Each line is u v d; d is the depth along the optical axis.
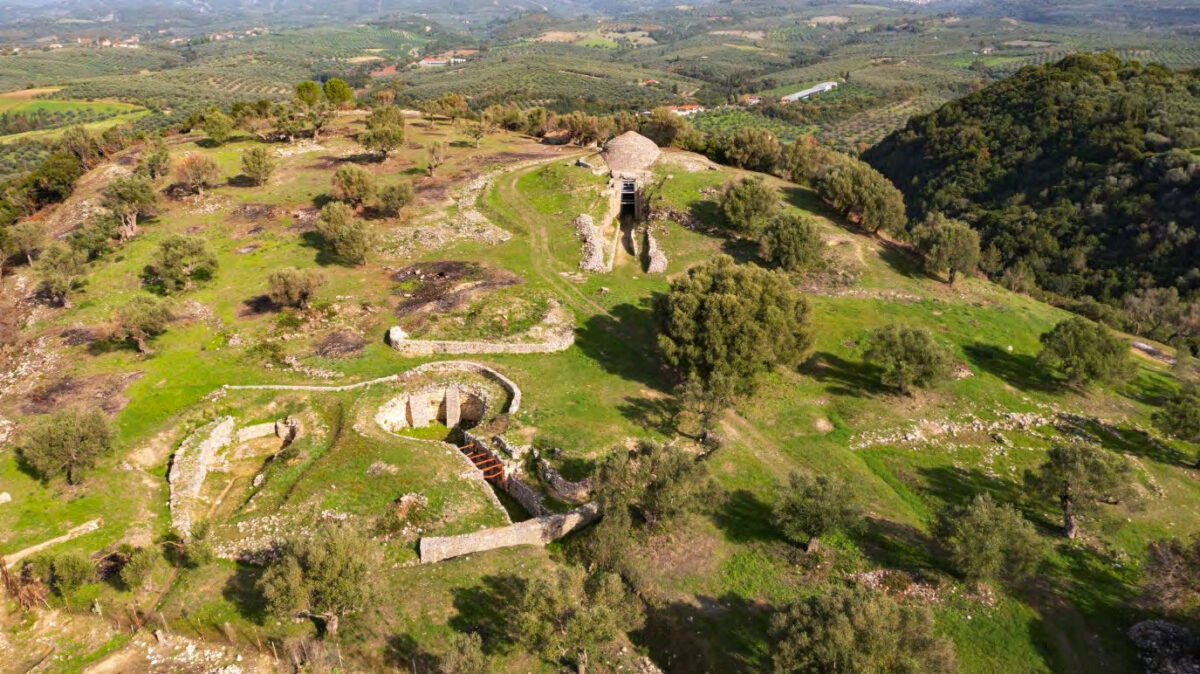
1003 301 65.00
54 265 59.16
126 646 30.86
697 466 36.69
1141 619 31.23
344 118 122.25
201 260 62.53
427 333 56.41
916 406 48.88
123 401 47.31
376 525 37.16
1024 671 29.20
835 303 63.09
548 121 124.75
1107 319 67.69
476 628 31.75
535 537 37.53
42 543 34.97
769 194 75.56
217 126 96.06
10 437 42.75
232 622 31.69
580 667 29.48
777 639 27.69
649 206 82.00
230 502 40.78
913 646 26.00
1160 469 42.72
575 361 54.62
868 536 36.91
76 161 85.06
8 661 29.88
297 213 78.12
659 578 34.84
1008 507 34.09
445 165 96.38
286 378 51.19
